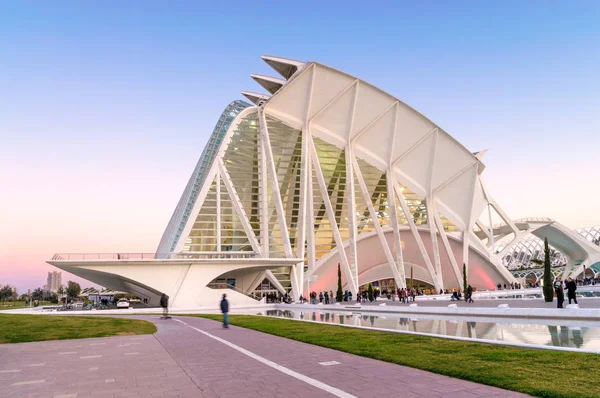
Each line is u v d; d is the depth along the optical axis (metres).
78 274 46.28
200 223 55.03
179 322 24.61
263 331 18.17
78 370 10.05
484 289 71.31
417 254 69.69
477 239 71.38
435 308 27.45
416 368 9.34
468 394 7.06
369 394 7.12
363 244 66.12
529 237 116.50
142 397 7.35
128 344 14.82
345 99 62.41
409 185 68.06
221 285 51.59
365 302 47.69
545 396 6.86
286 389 7.59
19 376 9.51
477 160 68.50
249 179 60.22
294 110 61.72
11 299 132.00
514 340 14.00
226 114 65.56
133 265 43.84
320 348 12.66
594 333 15.20
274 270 55.16
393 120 64.69
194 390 7.72
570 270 83.25
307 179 58.62
